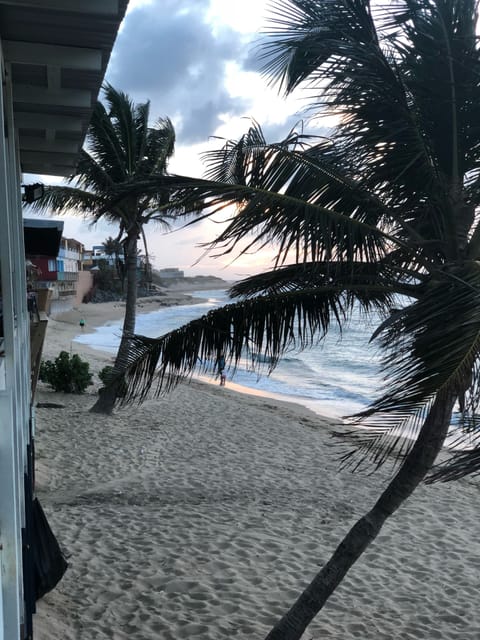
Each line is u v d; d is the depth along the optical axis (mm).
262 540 7973
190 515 8773
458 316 3076
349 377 31141
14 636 2393
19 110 4871
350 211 4090
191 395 19734
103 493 9531
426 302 3234
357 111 4086
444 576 7426
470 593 6996
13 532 2391
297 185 4008
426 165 4051
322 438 14664
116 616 5707
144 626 5559
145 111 13750
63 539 7516
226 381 27766
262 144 4133
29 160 6691
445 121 4008
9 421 2381
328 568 4531
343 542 4516
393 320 3219
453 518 9547
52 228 9844
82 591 6195
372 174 4059
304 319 4426
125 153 13656
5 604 2391
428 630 6090
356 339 47281
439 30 3930
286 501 9789
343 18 4117
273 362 4535
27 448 4664
